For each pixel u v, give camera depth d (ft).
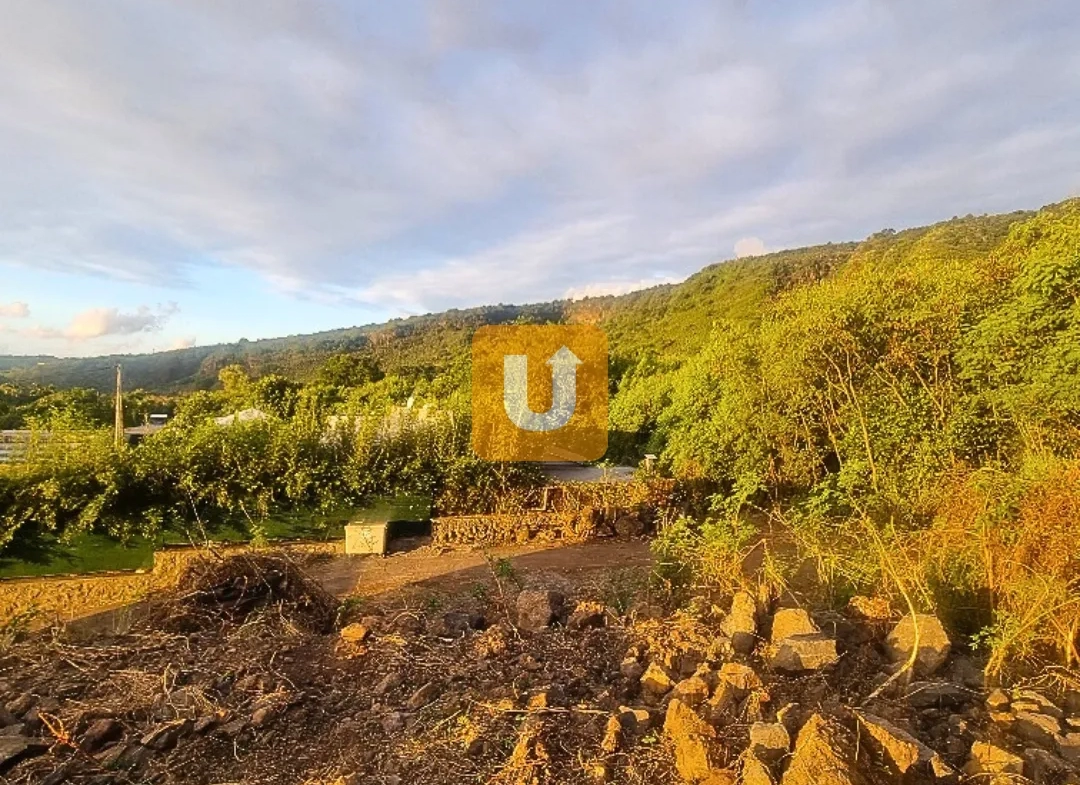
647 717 9.73
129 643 14.55
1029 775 8.66
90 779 9.27
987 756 8.64
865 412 27.61
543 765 8.82
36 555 28.14
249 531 31.09
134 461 29.84
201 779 9.39
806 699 10.11
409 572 27.25
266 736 10.48
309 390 56.03
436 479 34.35
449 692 11.59
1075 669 11.82
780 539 21.24
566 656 12.84
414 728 10.36
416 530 33.63
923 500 19.43
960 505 15.75
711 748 8.63
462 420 36.94
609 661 12.55
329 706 11.53
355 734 10.43
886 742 8.27
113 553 28.89
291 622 15.46
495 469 35.04
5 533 27.32
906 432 25.34
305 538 31.96
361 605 18.21
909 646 11.84
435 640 14.23
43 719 10.35
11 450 29.91
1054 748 9.49
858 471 23.54
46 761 9.57
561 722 9.87
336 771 9.32
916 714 10.25
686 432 40.34
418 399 46.09
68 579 27.63
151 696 11.68
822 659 11.32
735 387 35.55
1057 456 16.81
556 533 32.50
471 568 27.32
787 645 11.47
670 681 10.88
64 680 12.62
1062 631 11.89
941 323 26.00
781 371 31.50
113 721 10.59
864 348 28.48
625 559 28.09
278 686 12.05
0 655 13.93
